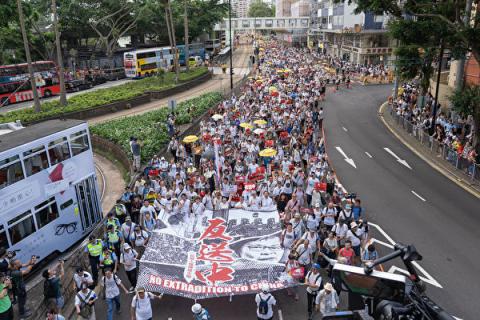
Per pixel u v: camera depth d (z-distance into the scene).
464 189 23.16
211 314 12.82
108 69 70.69
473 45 24.27
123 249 13.56
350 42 78.25
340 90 56.28
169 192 17.41
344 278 5.53
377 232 18.20
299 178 19.30
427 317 4.55
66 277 13.73
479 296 13.73
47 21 67.56
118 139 31.25
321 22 97.06
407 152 30.00
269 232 15.47
